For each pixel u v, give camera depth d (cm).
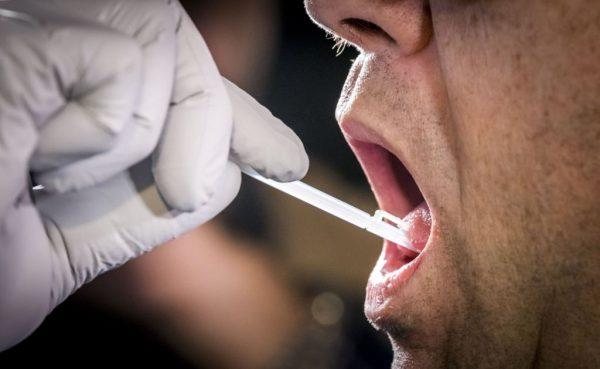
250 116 61
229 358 96
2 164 57
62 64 57
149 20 59
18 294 60
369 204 94
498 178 58
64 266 62
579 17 56
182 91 60
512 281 59
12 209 59
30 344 96
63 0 59
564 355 59
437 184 60
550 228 58
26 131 57
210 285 98
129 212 62
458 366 61
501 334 60
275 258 101
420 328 61
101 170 59
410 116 60
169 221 62
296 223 100
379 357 93
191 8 98
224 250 100
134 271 96
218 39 98
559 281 58
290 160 62
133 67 57
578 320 58
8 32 57
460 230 60
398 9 59
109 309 97
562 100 57
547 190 58
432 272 61
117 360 98
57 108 58
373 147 63
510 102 58
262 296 98
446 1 58
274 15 95
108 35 57
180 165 60
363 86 61
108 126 57
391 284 62
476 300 60
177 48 60
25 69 57
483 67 58
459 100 58
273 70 96
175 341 98
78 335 97
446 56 58
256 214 101
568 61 56
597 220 57
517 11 57
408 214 64
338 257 99
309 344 94
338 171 94
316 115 94
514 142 58
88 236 61
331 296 99
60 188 59
